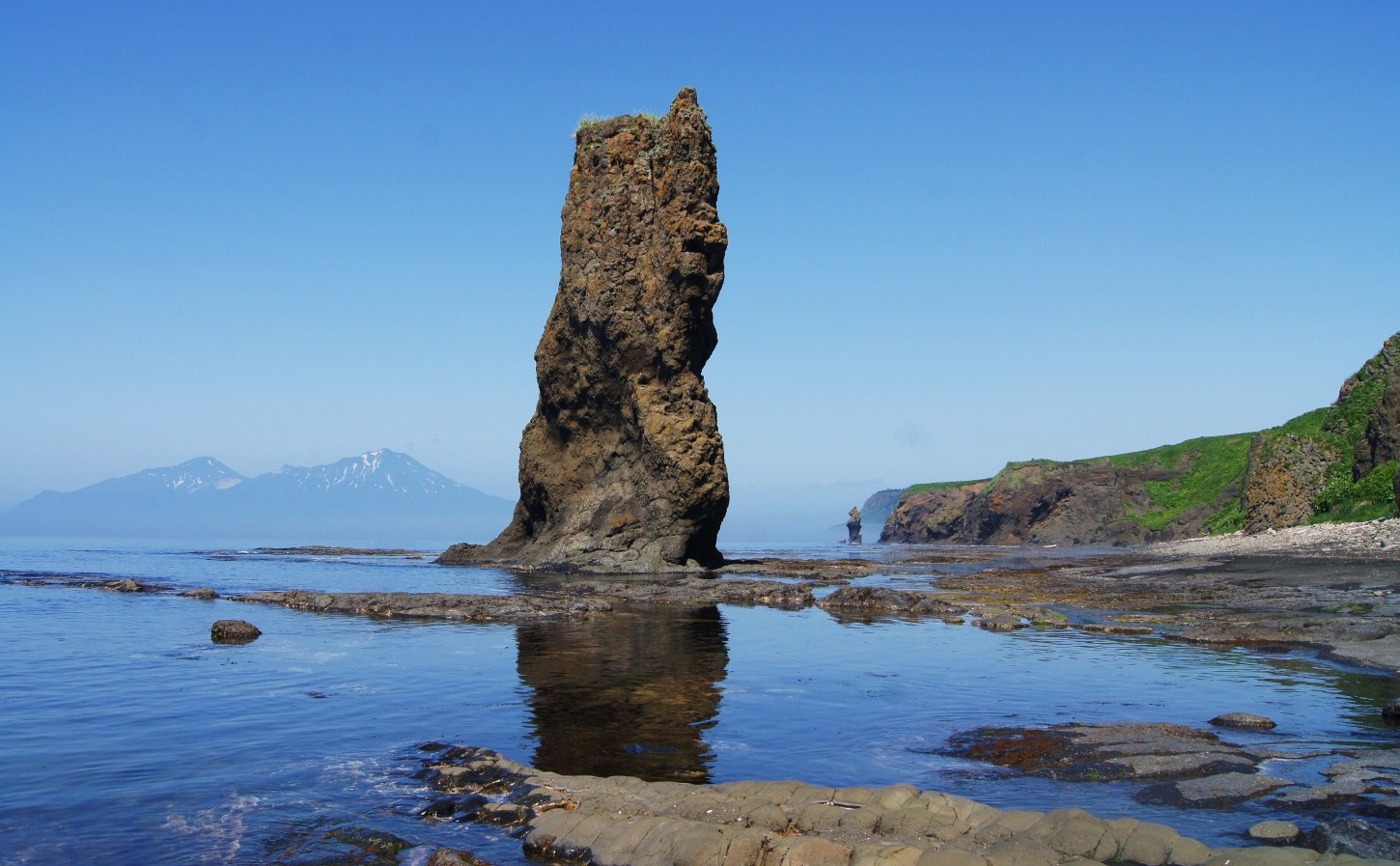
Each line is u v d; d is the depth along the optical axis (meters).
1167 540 91.38
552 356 53.22
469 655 20.61
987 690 16.28
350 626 25.91
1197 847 7.77
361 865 8.60
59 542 197.62
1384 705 14.27
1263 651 19.81
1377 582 31.33
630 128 51.12
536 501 56.22
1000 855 7.75
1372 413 57.22
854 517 155.25
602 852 8.70
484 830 9.56
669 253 47.47
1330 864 7.21
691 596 33.44
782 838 8.56
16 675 18.09
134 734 13.38
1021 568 53.09
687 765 11.66
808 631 24.61
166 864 8.57
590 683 17.20
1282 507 63.25
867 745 12.54
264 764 11.85
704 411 48.84
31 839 9.17
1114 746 11.86
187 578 46.00
